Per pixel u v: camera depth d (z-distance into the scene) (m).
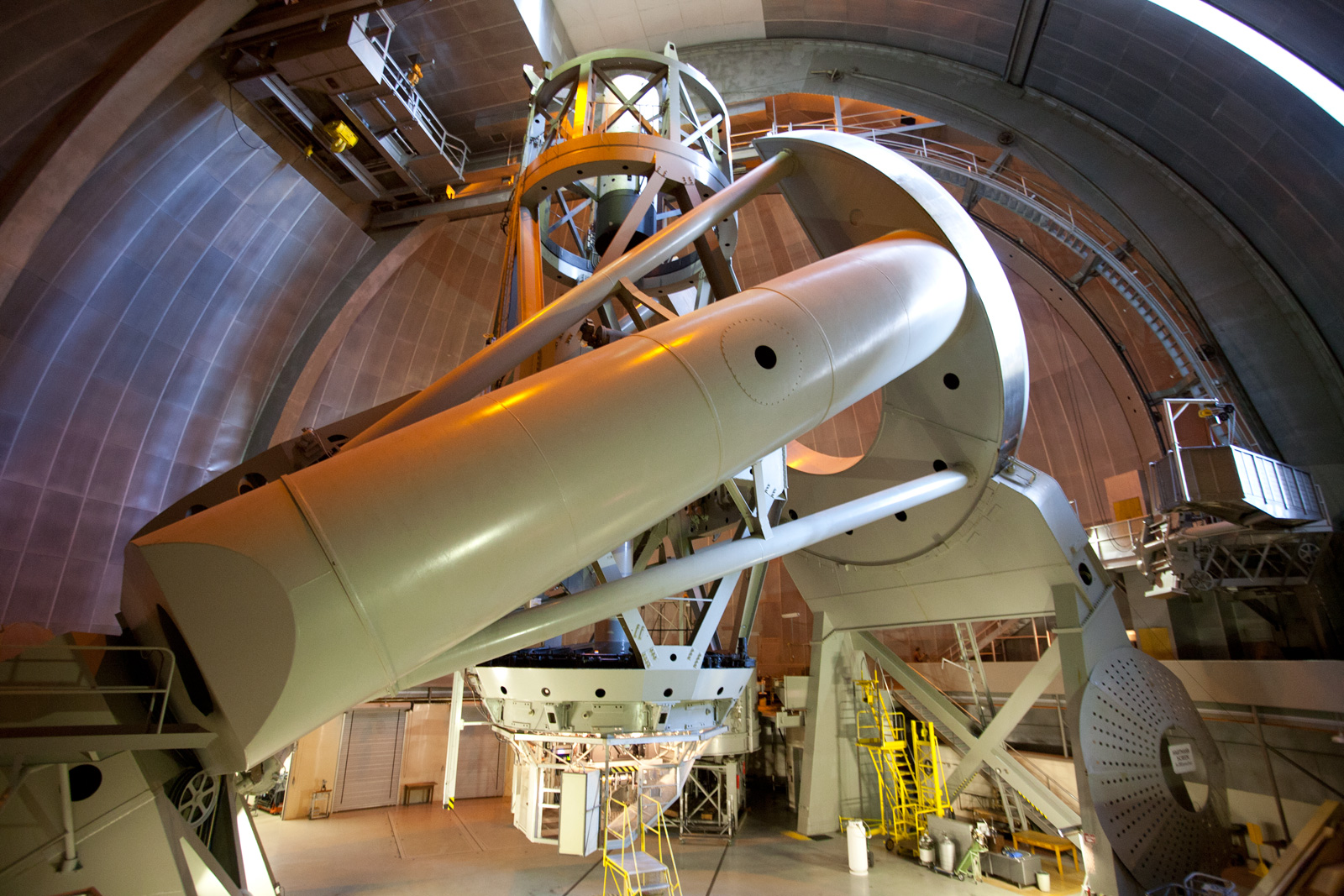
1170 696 12.40
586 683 9.40
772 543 8.87
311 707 4.15
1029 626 20.34
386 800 23.11
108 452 16.06
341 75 15.03
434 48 17.86
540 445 4.60
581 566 5.01
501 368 7.28
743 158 21.91
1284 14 12.41
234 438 18.72
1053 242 19.97
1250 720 14.35
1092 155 17.41
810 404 5.81
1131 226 16.92
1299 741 13.34
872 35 20.05
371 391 23.03
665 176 10.77
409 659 4.30
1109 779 10.95
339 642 4.02
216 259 17.12
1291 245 14.48
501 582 4.42
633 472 4.83
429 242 22.78
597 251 13.12
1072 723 11.27
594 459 4.69
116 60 12.02
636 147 10.73
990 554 12.43
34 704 5.03
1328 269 13.91
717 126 12.80
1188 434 18.03
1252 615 16.38
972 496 11.53
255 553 3.84
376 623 4.07
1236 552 15.11
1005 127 18.58
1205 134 15.03
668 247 8.36
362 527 4.04
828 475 13.44
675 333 5.61
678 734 9.89
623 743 9.46
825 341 6.00
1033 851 16.02
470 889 13.66
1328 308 14.27
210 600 3.81
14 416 14.24
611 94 13.27
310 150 17.05
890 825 17.09
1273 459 13.76
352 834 18.81
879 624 16.05
